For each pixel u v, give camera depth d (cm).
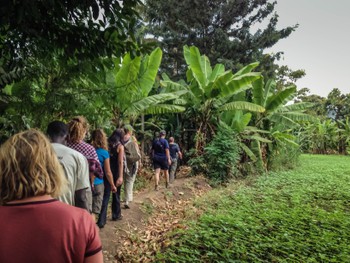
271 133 1408
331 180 1104
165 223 620
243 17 2619
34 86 591
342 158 2591
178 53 2528
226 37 2375
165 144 903
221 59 2247
